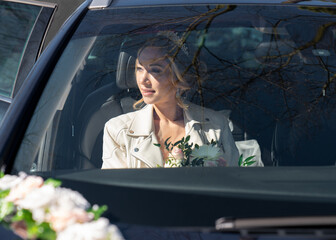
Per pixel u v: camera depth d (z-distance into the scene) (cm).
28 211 344
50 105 471
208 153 482
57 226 321
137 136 498
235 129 502
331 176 420
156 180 412
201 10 557
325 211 370
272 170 430
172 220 366
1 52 832
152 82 505
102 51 514
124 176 421
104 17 543
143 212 374
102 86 513
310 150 488
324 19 554
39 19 779
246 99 510
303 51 533
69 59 503
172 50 516
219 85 513
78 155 471
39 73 484
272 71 523
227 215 367
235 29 532
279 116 501
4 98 807
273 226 349
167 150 494
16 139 436
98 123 500
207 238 349
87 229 309
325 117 499
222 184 404
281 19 550
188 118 505
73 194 371
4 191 374
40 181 366
